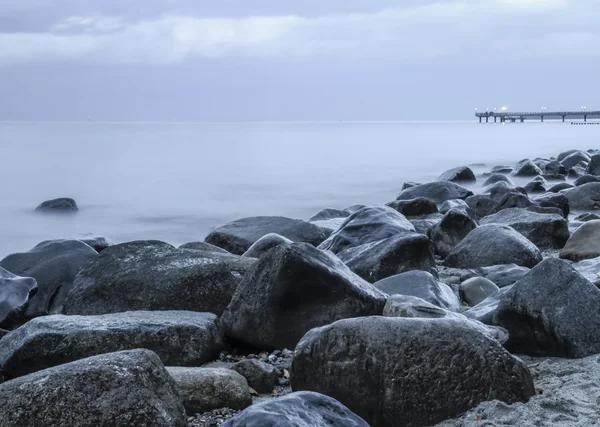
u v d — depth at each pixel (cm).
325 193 2838
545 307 667
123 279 863
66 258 1065
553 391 554
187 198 2666
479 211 1842
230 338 743
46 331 674
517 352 687
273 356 702
